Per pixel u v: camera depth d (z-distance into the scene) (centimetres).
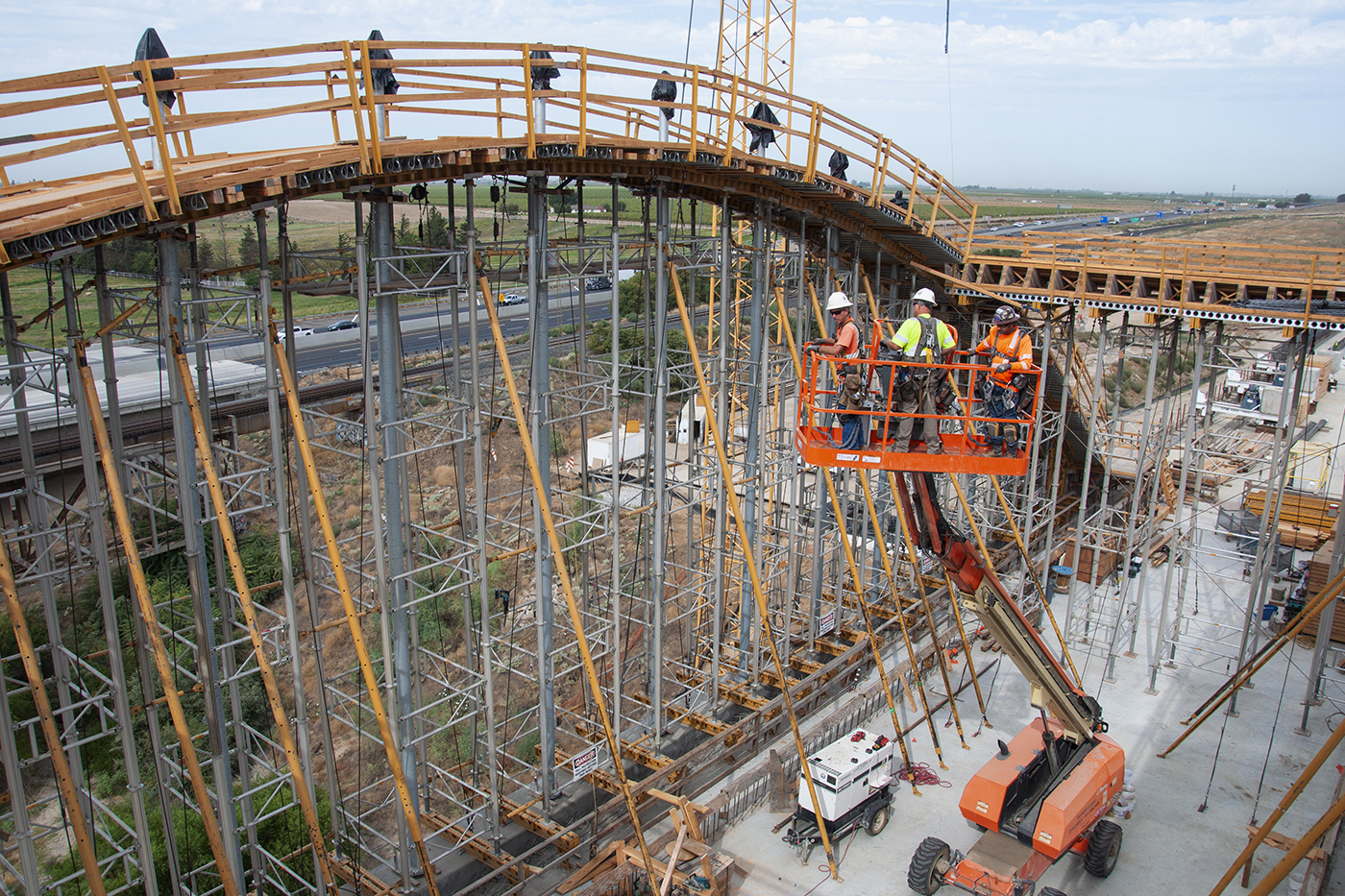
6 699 1254
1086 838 1880
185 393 1360
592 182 2011
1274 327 2372
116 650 1363
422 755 1980
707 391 2014
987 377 1352
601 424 4966
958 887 1838
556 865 1848
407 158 1496
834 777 1873
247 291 1460
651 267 2169
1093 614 3017
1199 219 15675
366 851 1870
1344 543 2370
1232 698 2484
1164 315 2488
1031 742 1866
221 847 1370
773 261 2597
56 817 2206
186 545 1421
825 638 2712
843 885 1847
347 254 1634
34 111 1127
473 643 1911
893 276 3023
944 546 1526
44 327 3784
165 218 1273
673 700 2420
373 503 1590
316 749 2450
